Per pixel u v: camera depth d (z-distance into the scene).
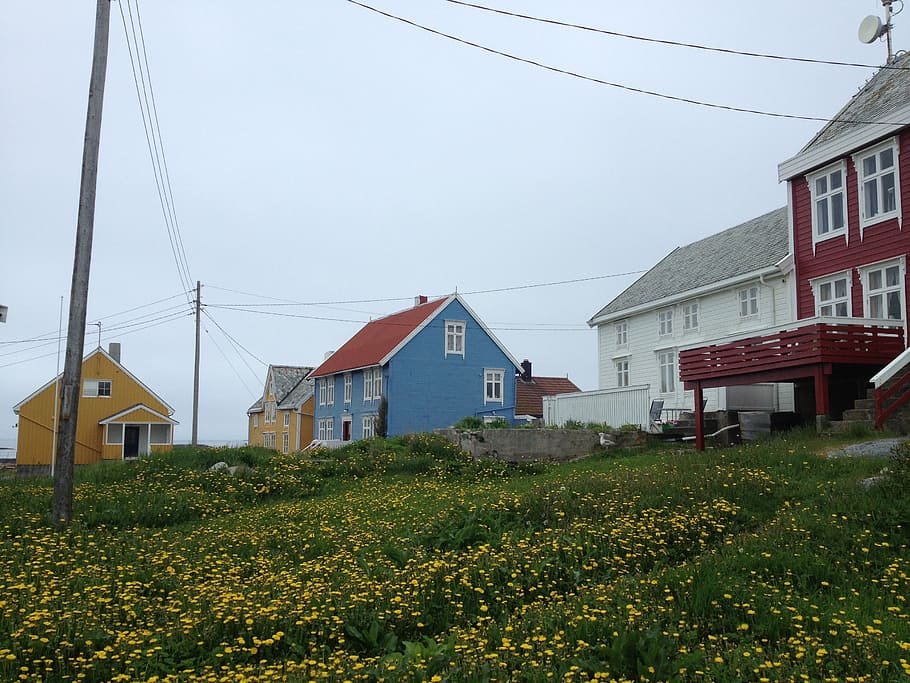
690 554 9.82
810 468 13.56
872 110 21.25
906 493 10.71
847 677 5.91
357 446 24.53
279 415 64.06
